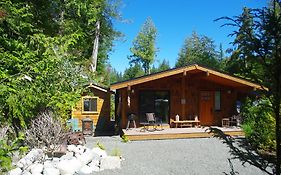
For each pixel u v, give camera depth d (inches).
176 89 732.0
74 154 384.8
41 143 388.5
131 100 705.6
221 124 754.8
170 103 726.5
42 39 450.3
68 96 414.9
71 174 332.2
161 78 706.2
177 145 547.5
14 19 417.7
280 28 93.3
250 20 99.4
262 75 99.3
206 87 754.2
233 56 105.7
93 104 785.6
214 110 758.5
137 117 707.4
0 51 369.1
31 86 367.9
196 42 2417.6
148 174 352.2
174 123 724.7
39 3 595.2
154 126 707.4
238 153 116.9
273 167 105.4
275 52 94.6
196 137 634.8
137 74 2106.3
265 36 96.3
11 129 349.1
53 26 683.4
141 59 2129.7
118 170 367.6
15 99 335.0
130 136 602.5
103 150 437.1
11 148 185.3
